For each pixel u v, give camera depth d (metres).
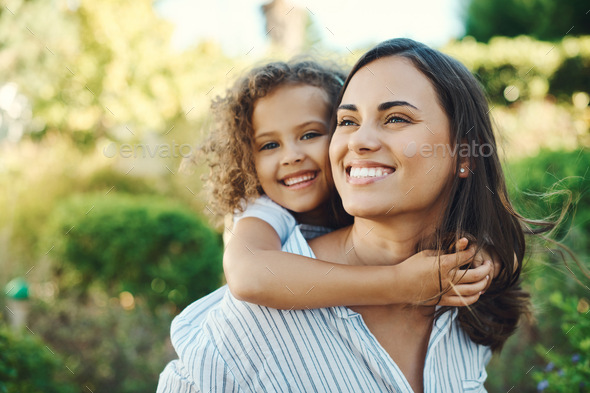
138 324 3.13
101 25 5.84
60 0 5.82
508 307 1.00
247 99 1.05
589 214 2.66
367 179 0.77
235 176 1.08
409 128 0.77
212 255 3.82
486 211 0.87
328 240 0.93
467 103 0.84
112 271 3.62
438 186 0.80
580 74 5.66
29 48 5.63
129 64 5.92
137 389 2.69
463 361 0.92
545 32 7.20
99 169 5.49
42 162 5.62
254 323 0.84
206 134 1.28
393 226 0.83
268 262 0.84
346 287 0.80
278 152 1.04
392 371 0.80
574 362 1.58
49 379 2.25
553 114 5.18
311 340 0.82
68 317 3.18
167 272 3.60
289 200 1.03
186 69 5.89
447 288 0.81
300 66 1.08
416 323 0.86
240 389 0.83
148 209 3.79
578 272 2.45
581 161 2.88
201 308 1.04
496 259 0.93
